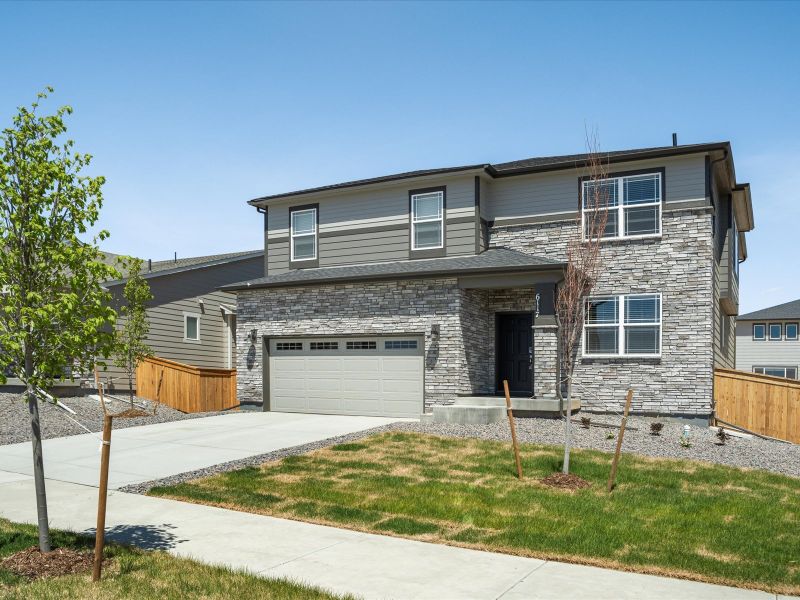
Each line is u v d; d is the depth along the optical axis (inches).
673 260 682.8
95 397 815.1
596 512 342.3
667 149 677.3
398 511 350.3
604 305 708.0
